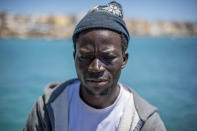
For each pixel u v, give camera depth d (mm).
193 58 27406
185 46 51000
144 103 1771
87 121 1711
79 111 1737
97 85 1541
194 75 17594
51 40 68562
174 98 11969
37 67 19844
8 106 10586
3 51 32469
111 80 1574
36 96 12203
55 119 1738
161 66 21484
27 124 1822
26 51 33250
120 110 1728
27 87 13734
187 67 21031
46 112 1784
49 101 1798
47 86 1992
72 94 1824
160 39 97062
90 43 1518
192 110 10086
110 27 1530
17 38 62844
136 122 1679
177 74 18000
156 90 13570
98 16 1564
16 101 11312
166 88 13961
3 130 8367
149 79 16188
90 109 1698
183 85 14648
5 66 19906
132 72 18422
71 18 72188
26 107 10586
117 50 1560
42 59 24781
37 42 59250
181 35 108125
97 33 1511
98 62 1512
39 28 67750
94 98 1660
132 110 1717
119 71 1610
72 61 23438
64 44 54312
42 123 1771
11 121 9055
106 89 1591
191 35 111188
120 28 1584
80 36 1558
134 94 1827
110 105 1725
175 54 32000
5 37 62125
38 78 16016
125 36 1648
